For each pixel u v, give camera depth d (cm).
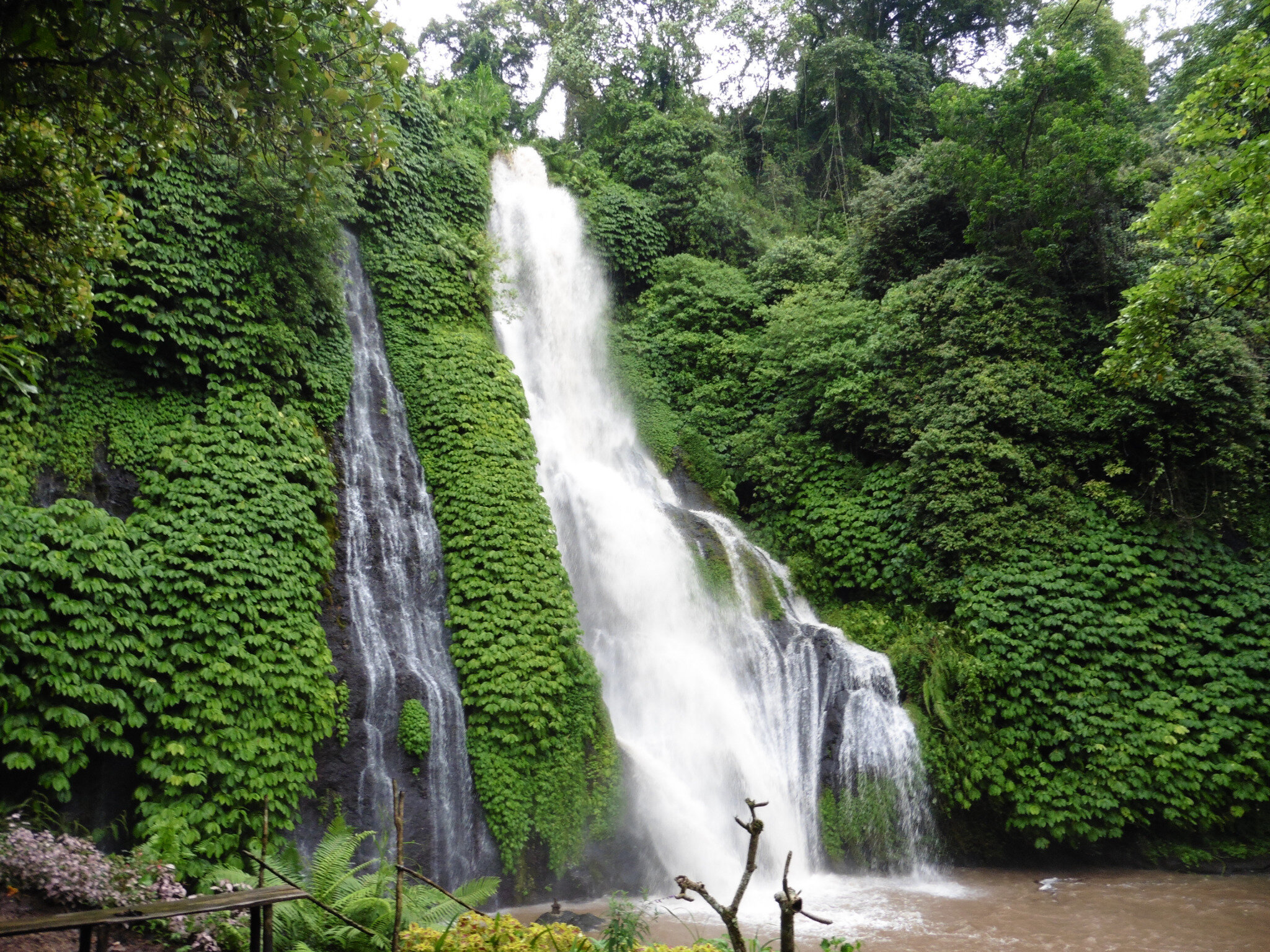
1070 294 1755
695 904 1130
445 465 1477
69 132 693
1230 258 1130
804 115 3161
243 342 1287
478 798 1163
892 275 2111
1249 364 1505
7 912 636
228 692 1009
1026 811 1298
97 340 1181
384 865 784
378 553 1329
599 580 1612
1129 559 1448
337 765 1094
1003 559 1516
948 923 1040
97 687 914
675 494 2003
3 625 862
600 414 2103
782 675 1528
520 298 2055
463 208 1936
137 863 738
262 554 1132
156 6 531
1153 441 1520
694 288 2280
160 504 1120
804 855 1345
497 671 1248
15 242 742
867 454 1870
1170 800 1267
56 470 1101
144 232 1234
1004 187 1772
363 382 1532
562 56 2856
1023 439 1622
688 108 2856
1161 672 1378
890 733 1397
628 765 1286
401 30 680
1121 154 1675
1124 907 1107
